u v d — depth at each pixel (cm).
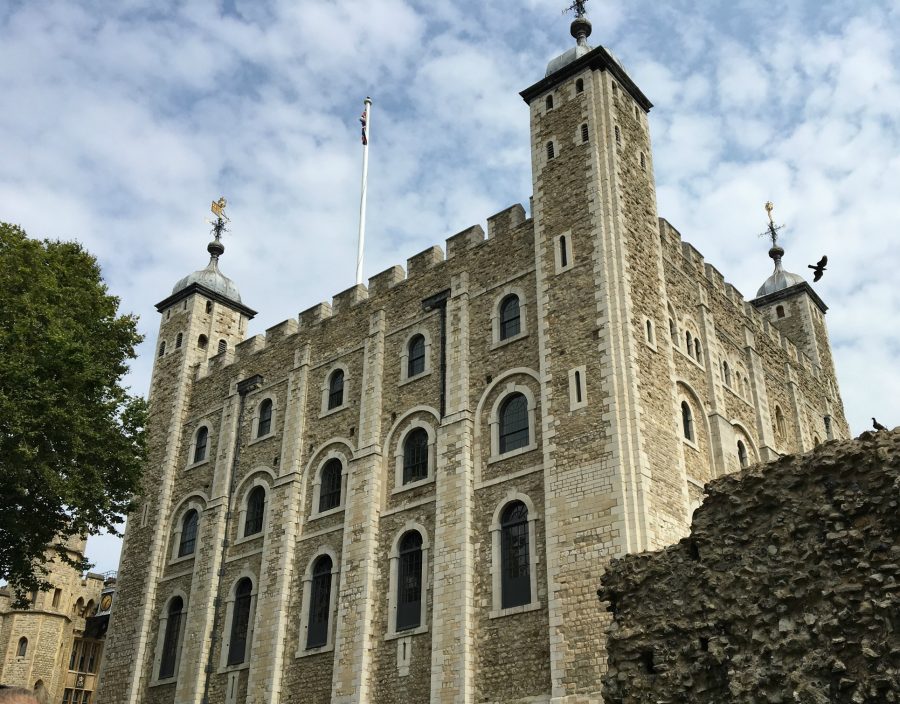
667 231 3234
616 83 3145
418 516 2909
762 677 1348
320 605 3083
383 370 3322
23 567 2608
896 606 1265
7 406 2400
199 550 3597
